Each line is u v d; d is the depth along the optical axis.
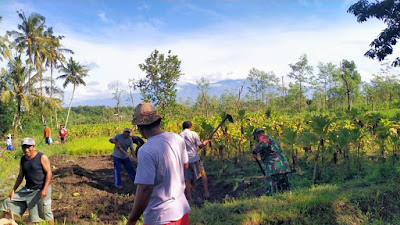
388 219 4.97
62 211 6.58
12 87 35.81
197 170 7.34
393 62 12.21
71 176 9.87
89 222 6.01
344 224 4.85
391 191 5.67
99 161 14.44
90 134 31.81
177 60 20.41
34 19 40.44
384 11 11.34
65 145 19.52
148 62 20.20
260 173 8.81
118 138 8.78
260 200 5.73
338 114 12.76
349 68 40.09
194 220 5.02
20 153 15.72
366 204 5.33
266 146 6.46
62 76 46.91
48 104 38.62
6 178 10.63
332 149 7.84
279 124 12.26
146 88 20.34
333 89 41.81
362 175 7.50
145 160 2.73
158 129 2.99
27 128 39.66
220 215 5.20
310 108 43.31
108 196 7.64
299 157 9.75
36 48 41.19
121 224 5.53
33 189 5.13
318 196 5.54
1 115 35.75
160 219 2.76
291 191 6.09
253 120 13.83
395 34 11.59
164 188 2.80
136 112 2.97
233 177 8.77
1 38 30.22
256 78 49.16
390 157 8.30
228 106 36.75
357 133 7.94
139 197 2.71
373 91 41.31
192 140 7.30
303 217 4.98
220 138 10.55
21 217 6.02
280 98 47.88
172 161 2.85
